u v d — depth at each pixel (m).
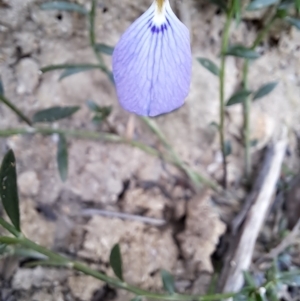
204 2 0.06
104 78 0.07
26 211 0.06
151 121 0.07
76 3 0.06
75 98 0.07
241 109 0.07
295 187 0.07
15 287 0.06
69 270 0.06
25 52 0.06
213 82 0.07
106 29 0.07
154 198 0.07
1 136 0.06
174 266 0.06
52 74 0.07
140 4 0.06
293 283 0.05
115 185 0.07
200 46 0.07
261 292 0.05
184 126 0.07
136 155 0.07
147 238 0.06
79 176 0.07
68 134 0.07
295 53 0.07
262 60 0.07
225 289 0.06
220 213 0.07
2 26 0.06
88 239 0.06
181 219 0.07
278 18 0.06
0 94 0.06
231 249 0.06
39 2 0.06
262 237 0.07
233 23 0.07
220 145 0.07
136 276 0.06
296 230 0.06
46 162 0.07
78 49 0.07
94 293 0.06
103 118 0.07
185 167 0.07
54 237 0.06
